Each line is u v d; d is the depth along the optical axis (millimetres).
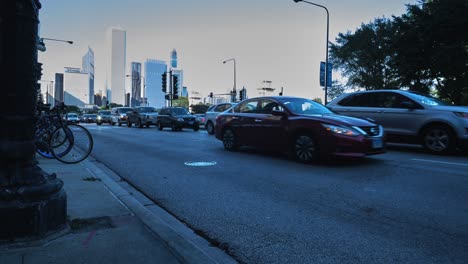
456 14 28453
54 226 3926
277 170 8203
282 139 9492
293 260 3721
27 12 3699
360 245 4055
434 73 31734
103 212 4867
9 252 3473
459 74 29844
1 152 3607
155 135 19359
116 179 7637
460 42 28953
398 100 11398
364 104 12102
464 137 9977
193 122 24859
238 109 11344
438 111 10500
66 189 6195
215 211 5340
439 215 5004
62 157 8953
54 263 3305
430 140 10633
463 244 4051
